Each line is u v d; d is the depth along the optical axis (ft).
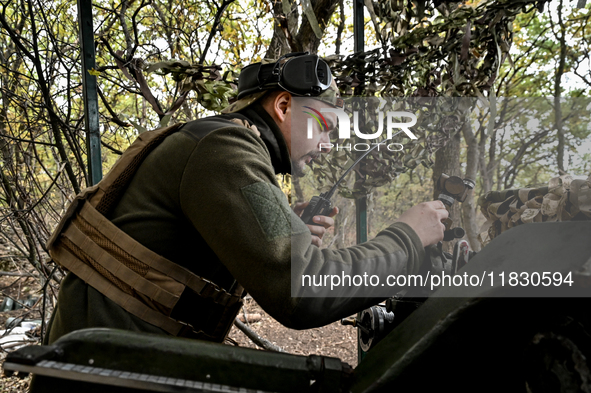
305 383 1.57
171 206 2.40
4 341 9.13
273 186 2.16
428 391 1.50
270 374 1.57
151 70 4.45
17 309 11.73
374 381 1.46
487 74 3.96
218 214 2.05
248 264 1.94
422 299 2.43
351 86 4.52
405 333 1.63
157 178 2.45
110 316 2.39
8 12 9.32
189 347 1.59
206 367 1.56
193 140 2.37
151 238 2.41
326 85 2.79
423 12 4.01
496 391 1.55
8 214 8.18
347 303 1.99
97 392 1.55
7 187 8.45
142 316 2.39
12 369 1.41
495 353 1.52
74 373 1.42
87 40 4.56
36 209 9.19
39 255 8.44
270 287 1.89
